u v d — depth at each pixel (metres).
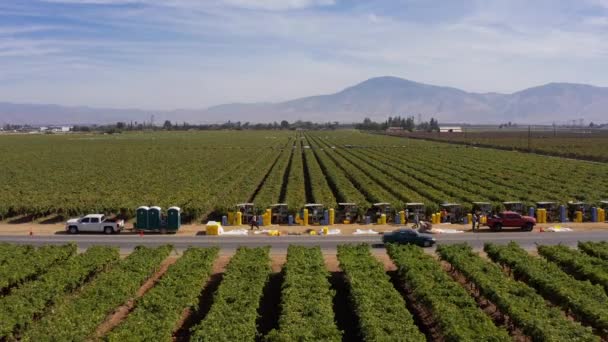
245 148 179.12
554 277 34.59
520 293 31.73
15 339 28.16
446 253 40.16
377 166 111.25
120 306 32.72
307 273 35.19
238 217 59.94
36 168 116.06
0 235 55.03
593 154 140.50
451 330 26.44
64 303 32.12
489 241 50.81
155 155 150.00
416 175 95.31
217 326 26.42
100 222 55.84
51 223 63.00
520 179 91.56
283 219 61.44
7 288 35.47
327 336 25.95
